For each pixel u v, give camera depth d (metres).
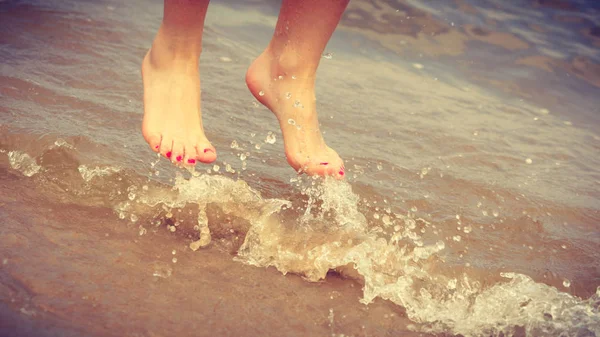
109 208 1.95
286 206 2.07
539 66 3.87
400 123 2.86
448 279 1.81
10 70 2.72
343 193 2.14
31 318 1.46
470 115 3.11
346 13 4.16
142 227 1.89
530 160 2.68
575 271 1.92
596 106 3.49
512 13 4.46
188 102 2.17
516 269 1.89
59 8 3.49
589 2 4.68
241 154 2.39
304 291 1.72
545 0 4.64
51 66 2.84
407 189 2.29
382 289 1.75
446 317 1.67
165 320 1.53
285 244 1.88
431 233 2.04
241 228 1.94
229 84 2.99
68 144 2.20
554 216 2.23
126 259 1.73
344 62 3.57
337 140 2.60
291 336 1.55
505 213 2.21
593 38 4.24
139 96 2.69
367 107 2.98
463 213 2.18
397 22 4.14
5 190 1.95
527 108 3.36
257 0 4.26
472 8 4.43
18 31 3.15
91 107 2.52
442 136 2.79
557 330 1.64
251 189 2.12
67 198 1.96
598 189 2.49
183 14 2.11
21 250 1.69
